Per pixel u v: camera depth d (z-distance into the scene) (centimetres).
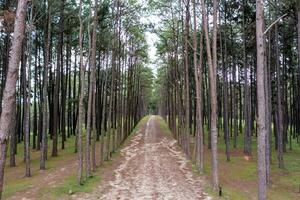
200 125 2320
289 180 2242
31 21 2367
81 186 1788
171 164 2650
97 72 4378
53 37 3706
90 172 2088
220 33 3033
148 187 1777
